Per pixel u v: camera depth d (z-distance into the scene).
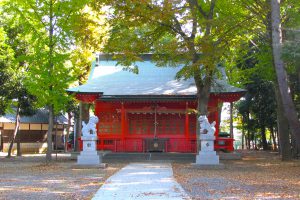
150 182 15.07
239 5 24.03
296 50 16.09
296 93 29.22
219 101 31.16
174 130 32.78
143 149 31.08
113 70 36.22
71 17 23.33
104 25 23.70
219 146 30.02
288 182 15.21
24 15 23.45
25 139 43.19
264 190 13.05
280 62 17.81
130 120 33.06
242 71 31.59
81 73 35.59
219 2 24.64
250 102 45.69
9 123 41.94
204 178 16.53
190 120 32.50
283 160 27.03
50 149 24.44
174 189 13.14
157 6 22.03
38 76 23.27
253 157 31.84
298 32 17.27
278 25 18.09
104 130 32.84
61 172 19.41
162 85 33.47
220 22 21.88
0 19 28.75
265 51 26.91
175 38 23.70
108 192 12.55
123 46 23.06
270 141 60.56
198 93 26.00
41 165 23.23
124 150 31.42
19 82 29.48
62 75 22.92
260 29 24.92
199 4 25.05
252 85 41.03
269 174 18.27
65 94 23.75
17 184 14.80
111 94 31.27
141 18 22.55
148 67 36.38
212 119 31.12
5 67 28.28
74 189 13.45
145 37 24.05
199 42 21.98
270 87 39.34
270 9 20.42
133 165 23.38
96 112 32.91
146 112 32.56
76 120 39.66
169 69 36.09
